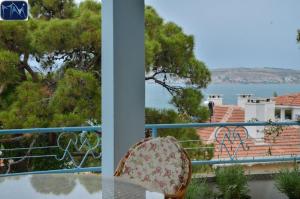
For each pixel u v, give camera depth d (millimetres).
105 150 3494
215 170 4520
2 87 6723
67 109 6598
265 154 4895
